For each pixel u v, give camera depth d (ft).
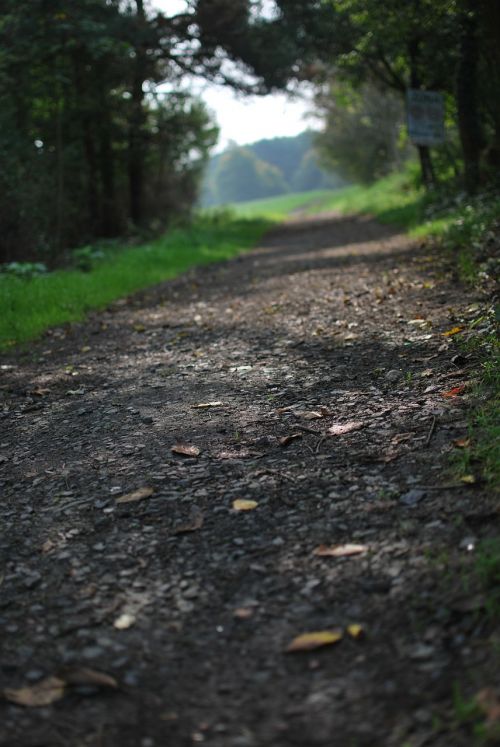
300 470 10.59
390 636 6.74
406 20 53.06
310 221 114.42
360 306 22.72
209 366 17.80
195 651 6.93
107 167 84.64
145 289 38.27
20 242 50.11
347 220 92.48
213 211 134.31
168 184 107.24
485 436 10.17
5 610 7.97
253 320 23.75
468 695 5.76
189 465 11.34
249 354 18.51
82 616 7.70
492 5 40.86
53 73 57.52
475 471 9.38
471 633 6.50
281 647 6.84
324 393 14.03
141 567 8.55
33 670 6.86
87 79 69.72
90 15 56.59
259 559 8.40
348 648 6.68
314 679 6.35
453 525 8.32
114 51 55.01
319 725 5.81
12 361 21.90
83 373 19.08
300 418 12.77
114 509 10.13
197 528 9.27
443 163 74.33
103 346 22.84
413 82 74.08
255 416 13.26
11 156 50.44
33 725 6.09
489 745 5.21
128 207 95.45
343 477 10.13
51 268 49.21
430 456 10.20
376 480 9.86
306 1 74.79
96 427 13.99
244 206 321.73
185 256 53.47
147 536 9.27
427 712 5.73
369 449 10.89
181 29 74.79
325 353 17.29
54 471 11.89
